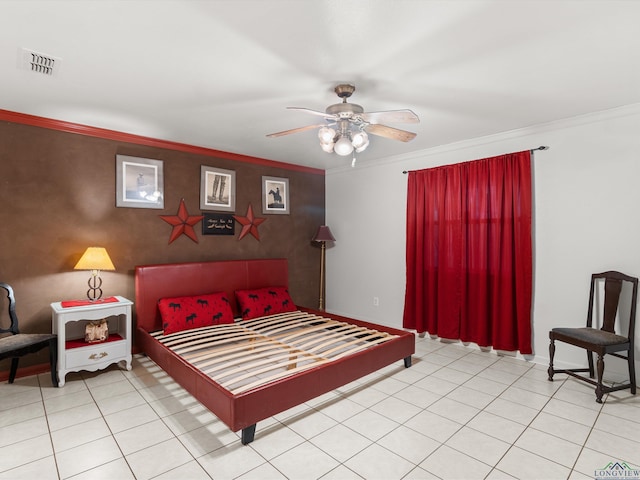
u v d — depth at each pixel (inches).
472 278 155.3
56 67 89.0
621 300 121.5
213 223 174.7
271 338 134.3
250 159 187.8
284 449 84.0
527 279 139.0
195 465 77.9
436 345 163.6
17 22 69.9
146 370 132.1
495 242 146.8
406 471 76.4
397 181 186.1
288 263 207.2
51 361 115.3
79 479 73.5
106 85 99.9
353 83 99.1
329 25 71.7
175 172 161.8
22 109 119.0
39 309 128.0
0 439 87.4
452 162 163.6
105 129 140.8
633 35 75.0
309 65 88.6
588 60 86.3
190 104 114.5
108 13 67.2
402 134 105.7
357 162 199.6
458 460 80.1
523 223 139.6
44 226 129.0
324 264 222.7
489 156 151.6
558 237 134.3
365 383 121.8
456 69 91.0
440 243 164.2
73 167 134.8
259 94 106.7
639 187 116.9
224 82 98.3
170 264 155.4
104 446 84.7
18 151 123.6
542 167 137.4
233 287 174.4
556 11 66.9
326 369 102.7
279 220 202.4
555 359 135.6
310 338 134.5
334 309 220.4
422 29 73.0
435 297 168.4
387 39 76.9
